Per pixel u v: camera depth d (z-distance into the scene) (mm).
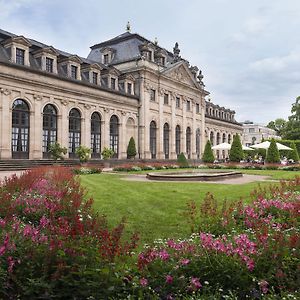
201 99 68062
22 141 36531
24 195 10320
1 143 34094
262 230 6332
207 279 4859
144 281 4492
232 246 5312
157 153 55312
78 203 9188
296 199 10383
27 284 4410
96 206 12586
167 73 56625
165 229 9234
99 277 4402
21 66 35625
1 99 34094
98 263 4613
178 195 15656
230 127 91750
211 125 82312
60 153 37531
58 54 40781
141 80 52281
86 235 5551
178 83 59875
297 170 39156
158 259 4961
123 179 25078
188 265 4930
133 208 12344
